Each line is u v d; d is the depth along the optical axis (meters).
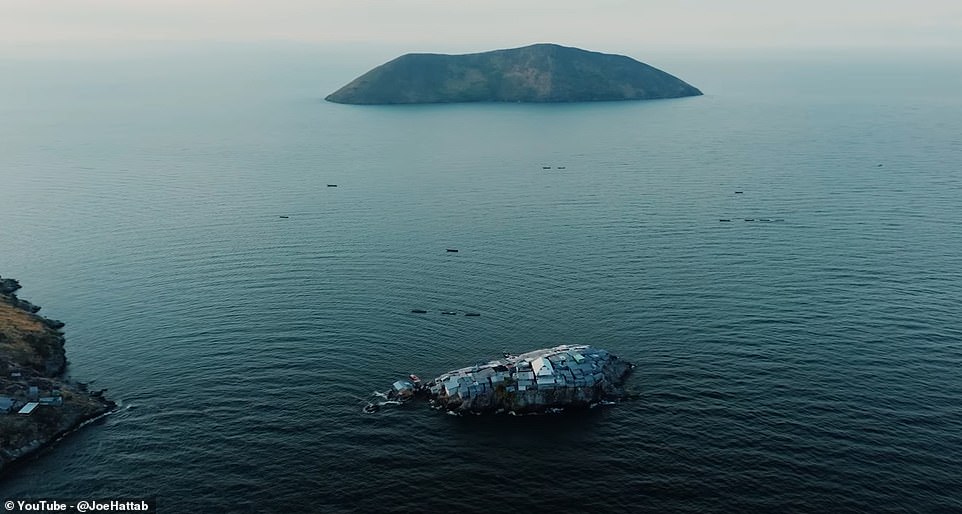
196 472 120.75
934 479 116.12
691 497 114.06
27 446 125.50
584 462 123.94
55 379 147.38
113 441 129.25
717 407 139.00
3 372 143.25
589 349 156.25
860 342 162.12
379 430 133.50
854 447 124.88
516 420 138.00
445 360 159.62
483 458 125.44
